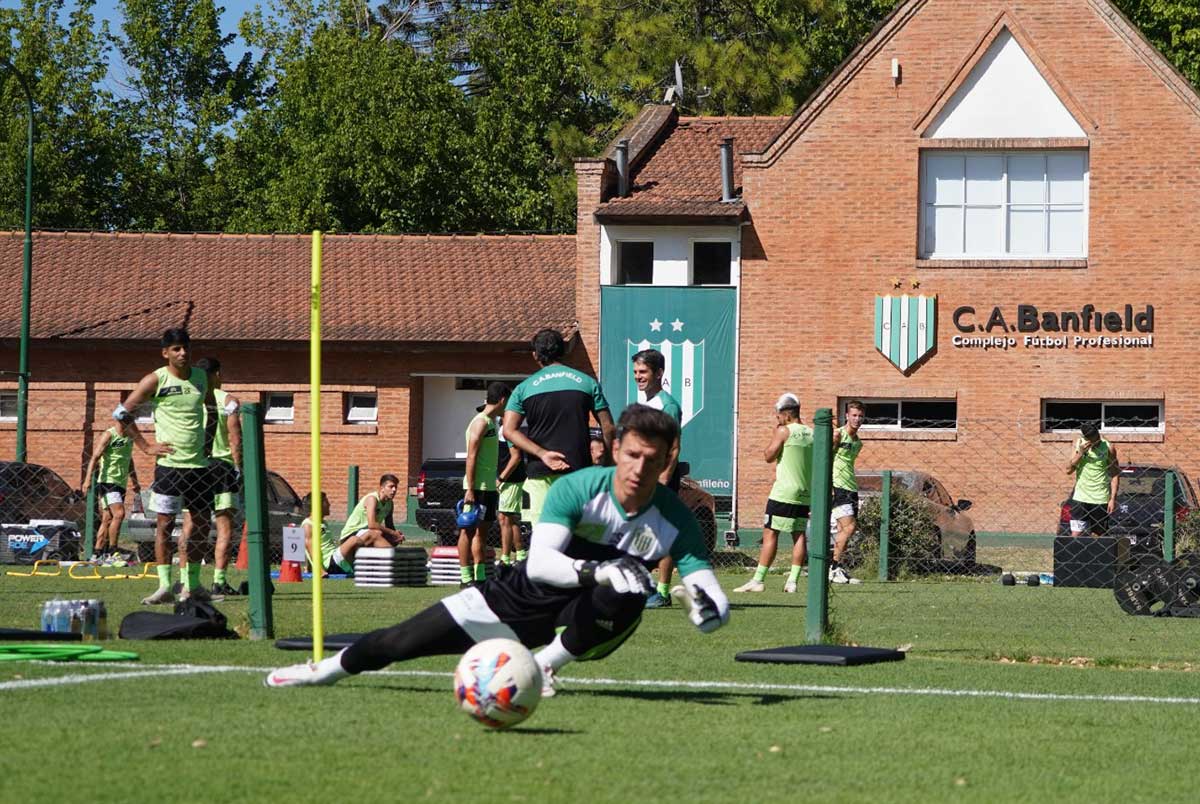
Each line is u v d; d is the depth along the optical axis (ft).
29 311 121.90
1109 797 20.74
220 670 31.55
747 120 133.39
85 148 208.54
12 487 87.04
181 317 125.39
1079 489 73.61
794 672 33.71
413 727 24.48
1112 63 113.29
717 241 119.55
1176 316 112.47
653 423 25.25
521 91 186.60
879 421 116.67
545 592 26.55
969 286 114.52
